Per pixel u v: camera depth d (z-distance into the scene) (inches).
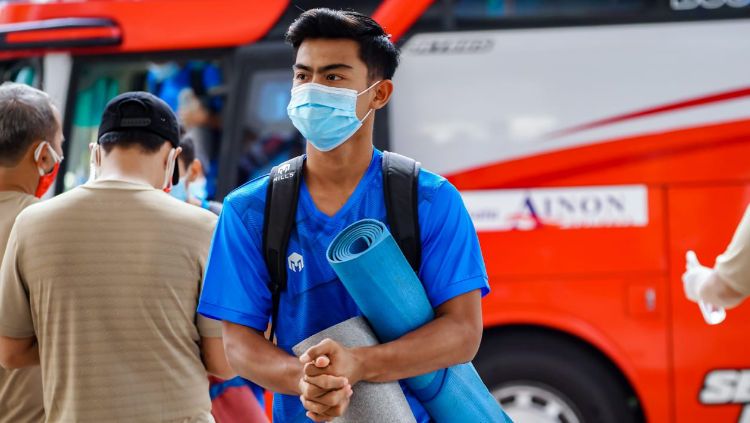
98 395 147.9
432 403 136.6
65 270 150.0
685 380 299.6
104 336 149.0
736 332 299.0
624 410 313.1
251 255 137.6
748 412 299.4
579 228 300.8
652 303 299.0
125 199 154.3
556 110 301.0
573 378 311.4
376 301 128.3
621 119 300.0
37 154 174.4
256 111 313.3
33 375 164.9
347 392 122.1
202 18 316.5
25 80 322.7
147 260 151.3
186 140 223.5
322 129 134.0
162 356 151.1
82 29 317.1
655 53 301.3
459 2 305.7
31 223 153.3
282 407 139.6
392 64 140.1
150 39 316.8
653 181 299.4
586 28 302.7
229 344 136.9
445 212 136.6
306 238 136.6
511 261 300.8
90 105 318.3
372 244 126.3
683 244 298.2
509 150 301.3
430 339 130.0
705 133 299.1
